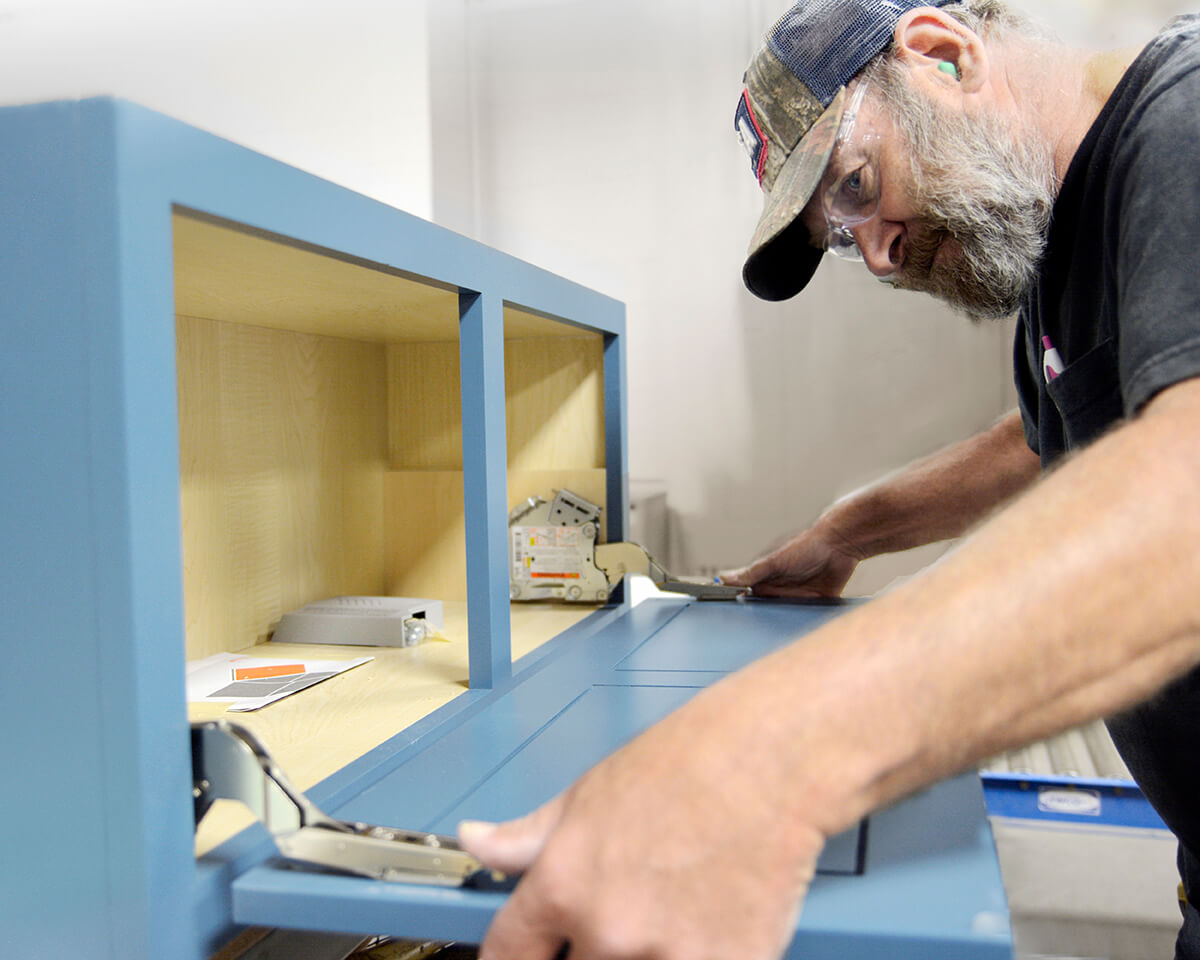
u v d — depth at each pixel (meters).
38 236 0.49
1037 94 0.79
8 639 0.51
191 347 1.08
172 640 0.52
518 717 0.80
